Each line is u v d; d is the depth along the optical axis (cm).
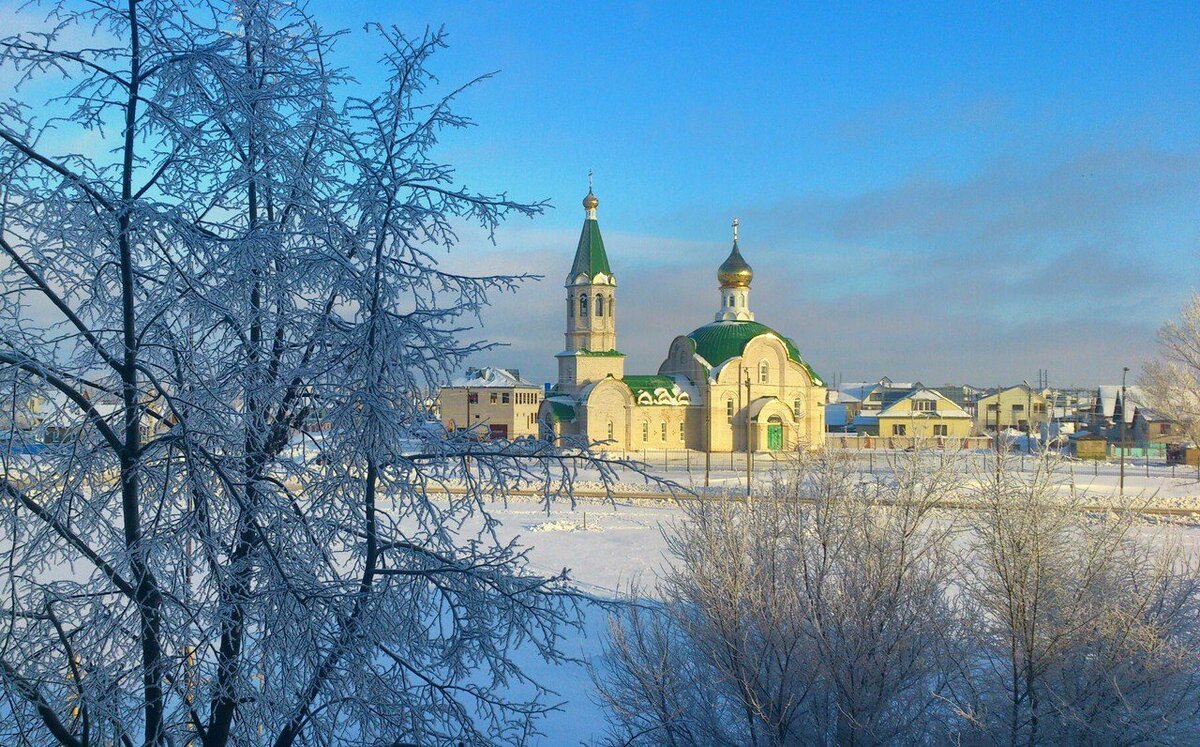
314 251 628
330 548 660
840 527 1131
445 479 671
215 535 612
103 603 628
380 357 616
